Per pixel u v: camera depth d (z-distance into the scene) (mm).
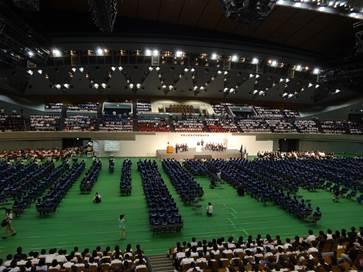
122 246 16625
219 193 27656
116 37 46500
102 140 48812
